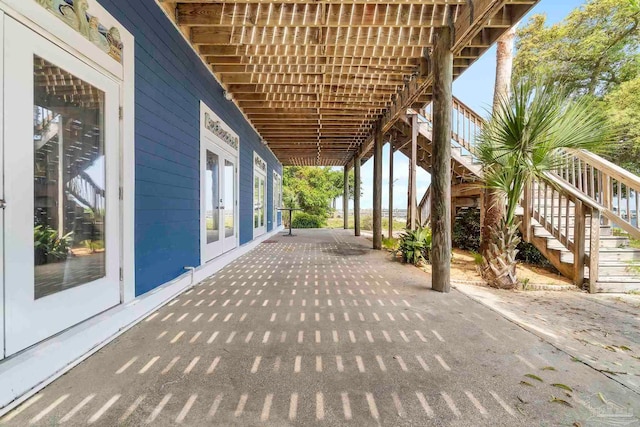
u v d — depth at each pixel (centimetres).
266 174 1069
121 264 253
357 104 646
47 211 188
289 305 308
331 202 2409
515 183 404
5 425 134
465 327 254
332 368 186
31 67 174
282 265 532
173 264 347
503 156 394
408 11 350
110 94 240
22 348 166
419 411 147
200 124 431
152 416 141
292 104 640
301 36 396
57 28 190
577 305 346
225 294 346
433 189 369
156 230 310
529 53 1071
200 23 349
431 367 188
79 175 214
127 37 260
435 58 371
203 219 440
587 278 420
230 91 557
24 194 170
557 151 372
